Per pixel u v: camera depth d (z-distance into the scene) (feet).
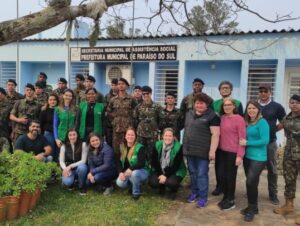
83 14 6.70
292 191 17.63
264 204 19.11
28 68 39.58
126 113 22.16
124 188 20.52
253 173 16.66
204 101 17.90
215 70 32.04
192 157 18.60
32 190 16.48
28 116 23.36
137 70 34.83
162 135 20.86
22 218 16.39
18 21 5.79
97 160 20.16
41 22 5.98
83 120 22.11
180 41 31.22
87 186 20.56
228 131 17.40
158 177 19.72
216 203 19.12
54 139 22.67
